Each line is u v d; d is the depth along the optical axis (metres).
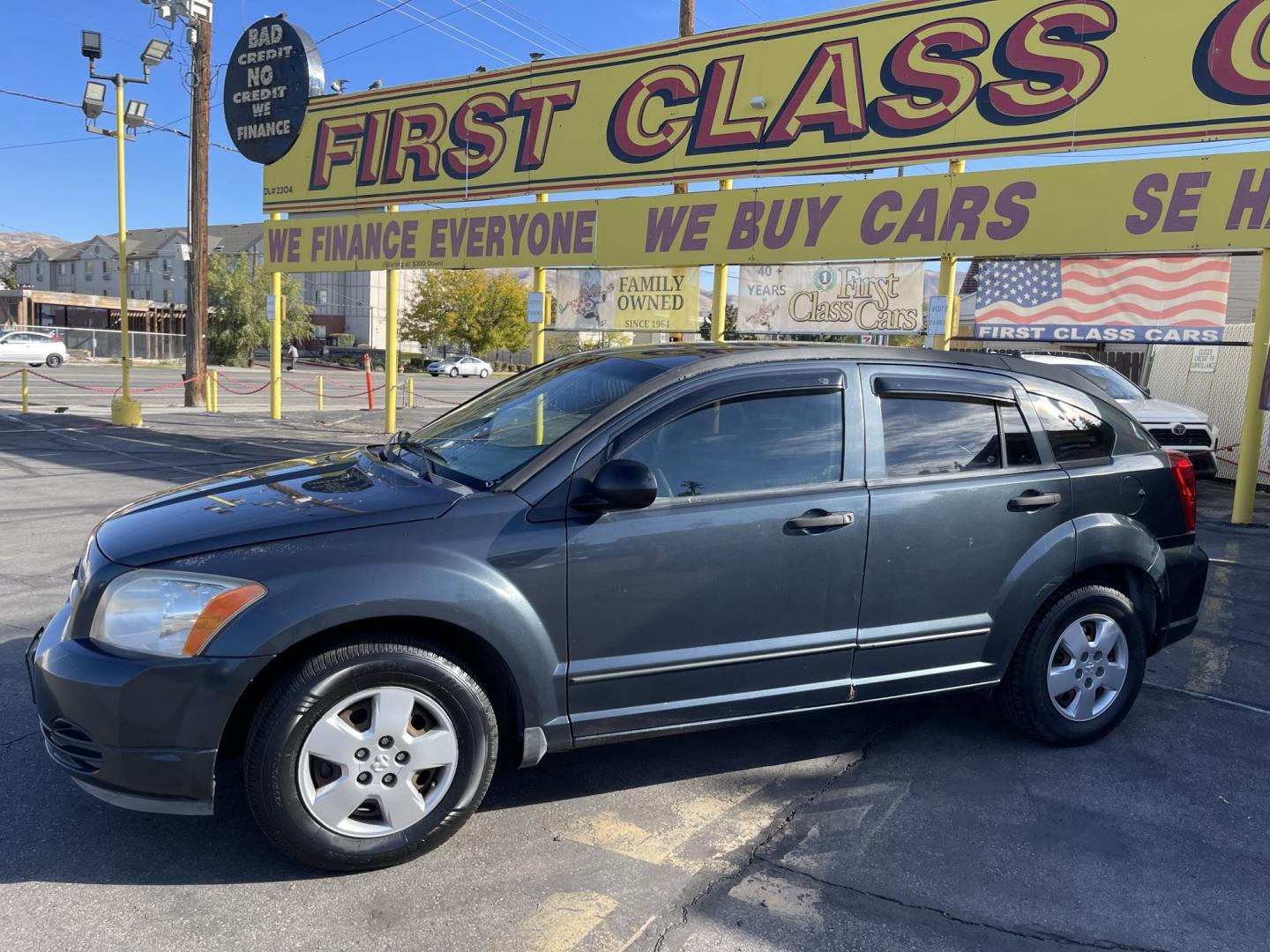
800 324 11.70
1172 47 9.14
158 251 96.25
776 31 11.30
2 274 112.06
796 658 3.52
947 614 3.76
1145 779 3.82
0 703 4.23
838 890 2.99
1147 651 4.34
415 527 3.05
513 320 68.19
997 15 9.97
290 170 16.52
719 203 11.87
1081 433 4.16
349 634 2.97
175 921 2.75
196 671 2.79
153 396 26.39
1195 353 13.80
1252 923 2.87
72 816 3.32
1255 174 8.83
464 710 3.05
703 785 3.69
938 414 3.85
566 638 3.19
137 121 16.64
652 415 3.38
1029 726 4.03
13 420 17.19
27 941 2.64
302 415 20.91
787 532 3.45
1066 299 10.19
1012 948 2.73
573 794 3.60
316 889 2.93
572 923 2.79
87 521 8.30
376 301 87.38
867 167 10.88
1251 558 8.05
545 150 13.38
